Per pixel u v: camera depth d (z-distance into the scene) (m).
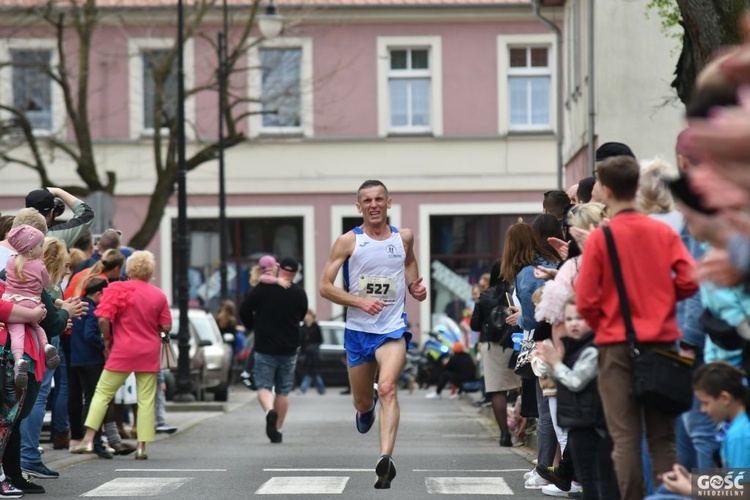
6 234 30.00
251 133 113.81
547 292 21.55
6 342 26.36
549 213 31.33
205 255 91.19
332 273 28.22
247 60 113.25
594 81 59.22
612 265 19.09
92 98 113.44
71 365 38.56
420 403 76.44
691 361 18.72
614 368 19.11
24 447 30.61
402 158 114.44
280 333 43.69
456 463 35.44
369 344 28.11
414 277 29.25
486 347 41.44
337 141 114.38
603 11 59.09
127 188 113.62
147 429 36.91
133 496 27.45
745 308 17.91
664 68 58.91
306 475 31.95
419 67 115.00
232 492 28.14
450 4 113.62
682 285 19.06
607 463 20.34
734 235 9.83
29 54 112.19
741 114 8.95
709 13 33.38
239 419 59.34
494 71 114.25
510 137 114.00
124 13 112.38
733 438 17.06
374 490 28.55
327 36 114.00
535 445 40.12
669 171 20.77
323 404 74.88
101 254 40.16
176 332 76.06
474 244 114.25
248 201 114.38
